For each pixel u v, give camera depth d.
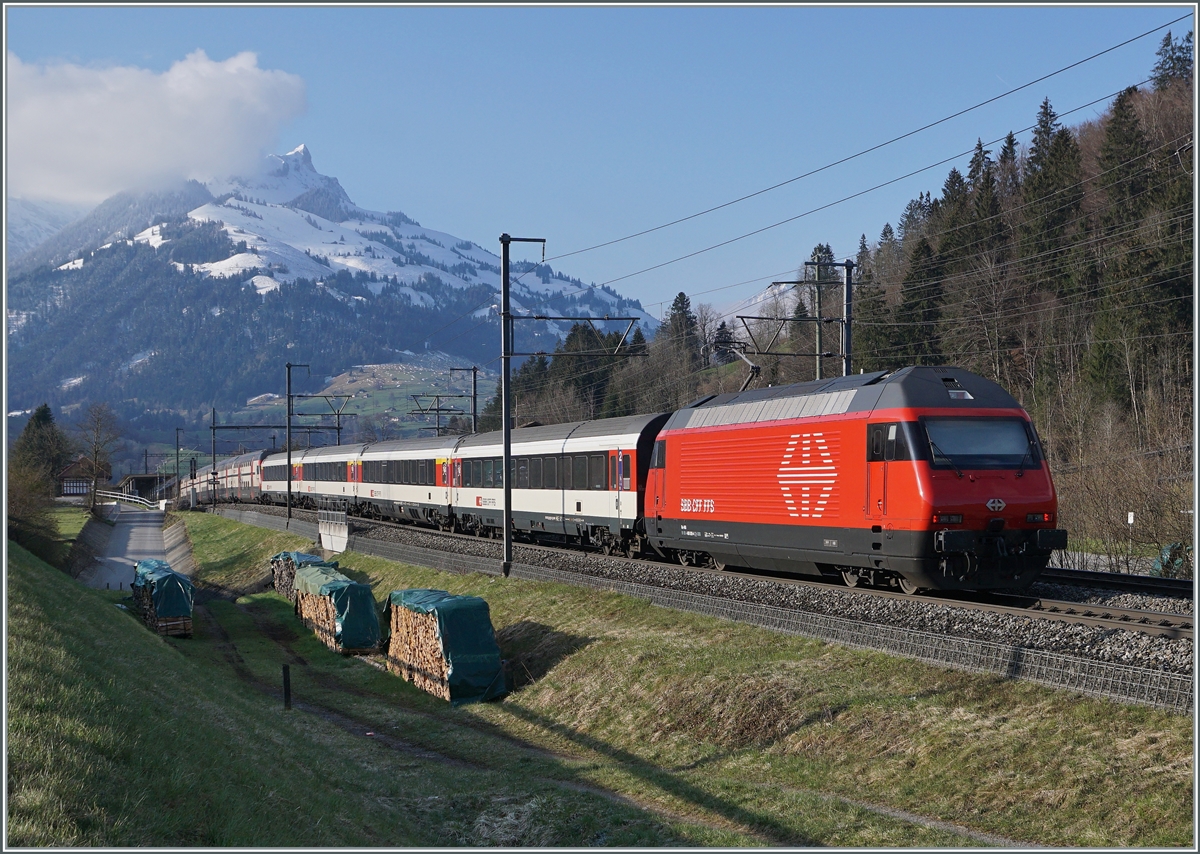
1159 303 51.31
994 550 18.39
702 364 87.19
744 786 13.77
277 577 45.56
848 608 18.95
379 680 26.38
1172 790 10.53
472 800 14.67
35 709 10.86
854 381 20.81
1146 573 29.11
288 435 60.56
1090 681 12.91
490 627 22.89
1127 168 62.78
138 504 127.81
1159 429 42.28
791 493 21.70
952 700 14.06
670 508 26.61
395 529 47.38
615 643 21.12
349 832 11.52
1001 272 64.75
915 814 11.89
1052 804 11.13
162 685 17.09
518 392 99.31
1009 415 19.30
